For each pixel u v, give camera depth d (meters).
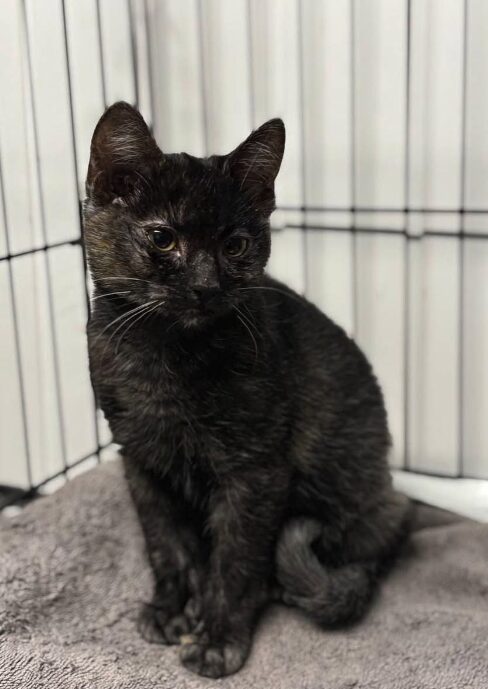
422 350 0.45
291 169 0.45
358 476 0.35
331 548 0.35
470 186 0.42
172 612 0.33
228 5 0.44
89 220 0.29
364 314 0.46
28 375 0.47
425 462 0.47
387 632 0.32
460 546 0.38
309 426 0.33
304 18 0.43
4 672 0.28
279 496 0.31
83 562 0.36
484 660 0.30
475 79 0.40
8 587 0.33
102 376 0.30
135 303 0.29
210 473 0.31
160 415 0.30
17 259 0.45
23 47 0.42
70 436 0.49
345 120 0.43
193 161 0.29
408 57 0.41
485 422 0.45
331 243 0.45
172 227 0.28
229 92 0.46
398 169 0.43
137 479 0.33
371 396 0.36
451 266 0.43
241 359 0.29
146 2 0.46
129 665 0.30
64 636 0.32
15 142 0.43
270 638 0.32
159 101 0.48
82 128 0.45
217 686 0.29
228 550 0.31
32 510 0.38
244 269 0.30
